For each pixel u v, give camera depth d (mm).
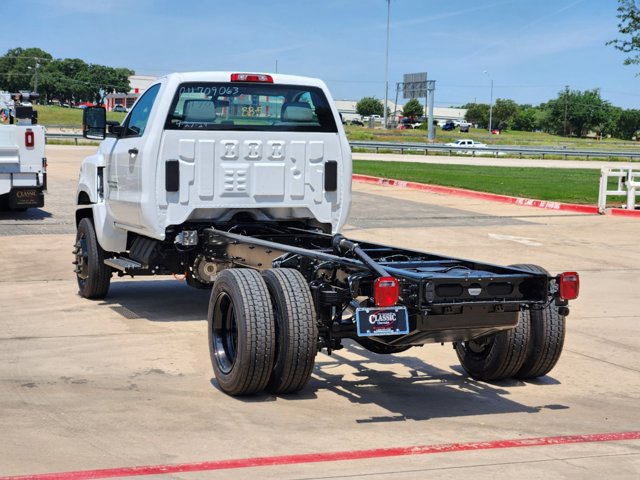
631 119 167000
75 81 175500
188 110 8438
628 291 11414
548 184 28391
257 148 8617
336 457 5164
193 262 8914
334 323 6418
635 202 22656
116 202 9133
